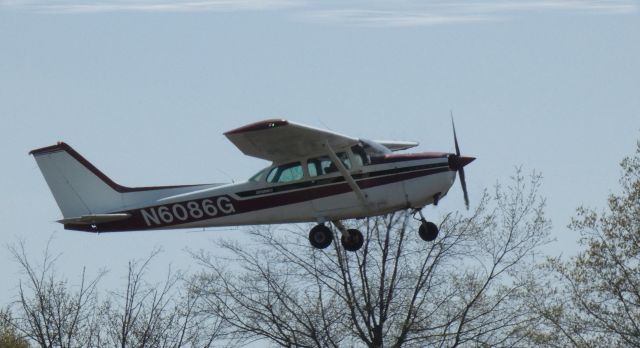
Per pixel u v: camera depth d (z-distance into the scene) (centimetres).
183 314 6225
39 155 7025
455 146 6519
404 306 7600
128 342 6091
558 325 7625
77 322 6103
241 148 6116
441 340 7631
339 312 7669
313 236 6612
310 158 6312
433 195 6241
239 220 6475
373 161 6253
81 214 6962
